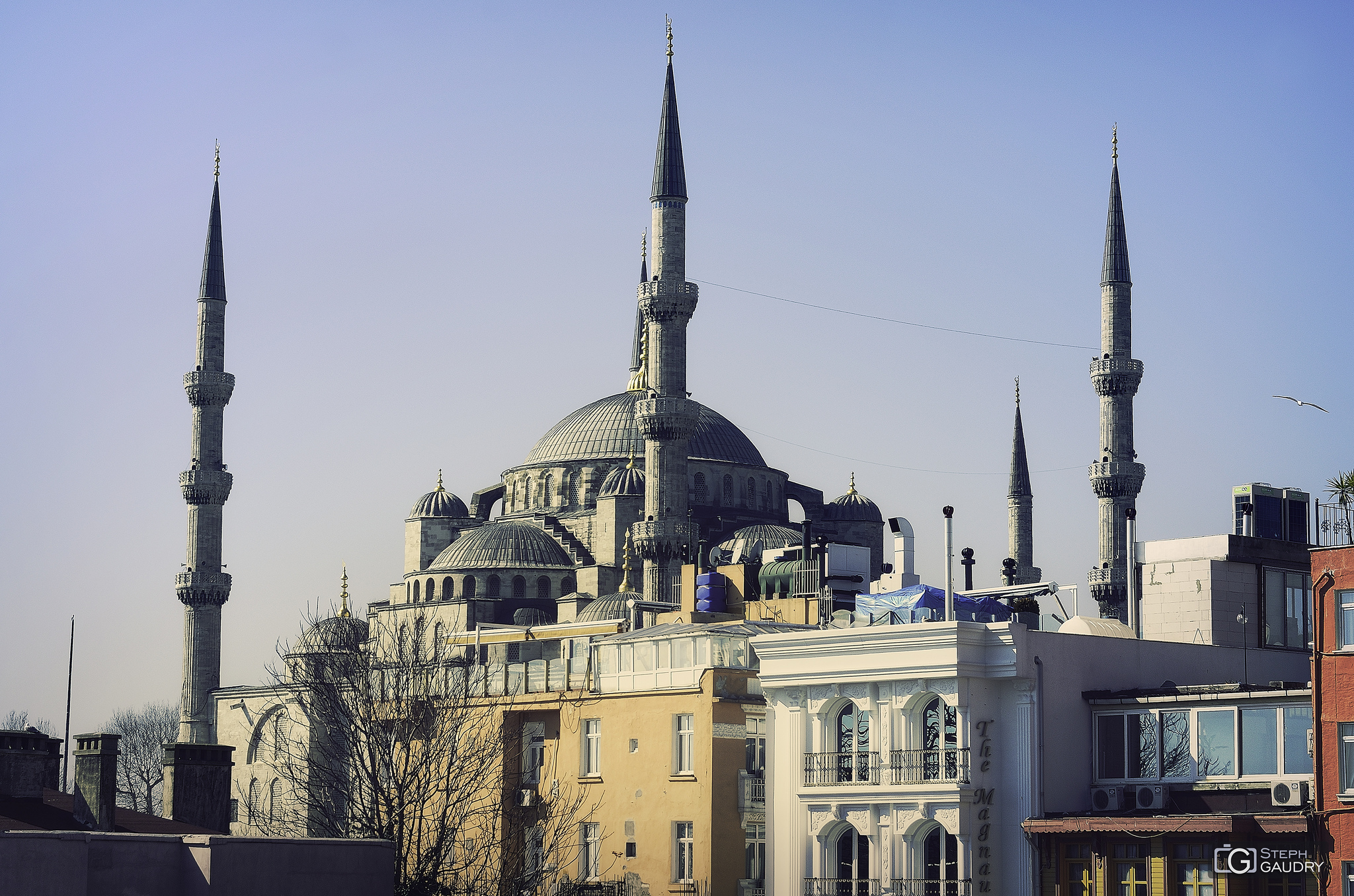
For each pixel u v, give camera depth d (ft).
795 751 202.18
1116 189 534.78
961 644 188.14
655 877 217.56
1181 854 170.60
